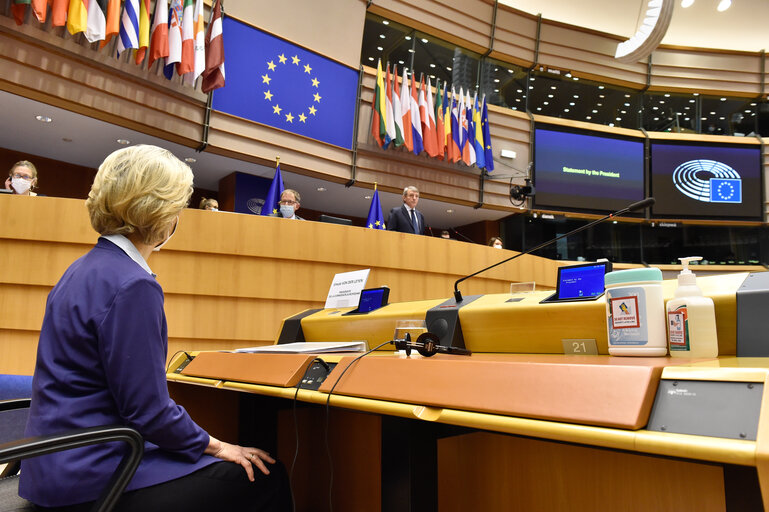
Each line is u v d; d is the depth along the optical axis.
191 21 5.12
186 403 1.51
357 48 6.95
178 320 3.24
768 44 9.66
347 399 0.86
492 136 8.23
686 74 9.44
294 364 1.06
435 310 1.27
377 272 3.86
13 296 3.06
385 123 6.84
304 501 1.67
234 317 3.37
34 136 5.52
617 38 9.15
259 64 6.07
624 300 0.88
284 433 1.65
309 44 6.49
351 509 1.55
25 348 3.05
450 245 4.27
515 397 0.65
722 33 9.45
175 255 3.28
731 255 9.27
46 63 4.61
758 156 9.27
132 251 0.94
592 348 0.98
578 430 0.57
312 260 3.61
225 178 6.71
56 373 0.84
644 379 0.56
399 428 0.87
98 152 5.95
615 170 8.84
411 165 7.31
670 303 0.83
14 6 4.29
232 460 0.94
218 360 1.32
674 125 9.47
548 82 9.04
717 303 0.83
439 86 7.70
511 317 1.10
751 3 8.72
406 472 0.85
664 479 0.88
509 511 1.10
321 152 6.53
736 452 0.45
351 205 7.96
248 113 5.95
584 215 8.59
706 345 0.77
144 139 5.57
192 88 5.53
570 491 1.01
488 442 1.15
